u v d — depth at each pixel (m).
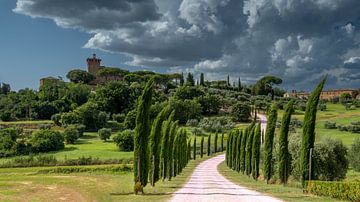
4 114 173.50
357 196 23.75
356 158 61.62
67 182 46.94
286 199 25.83
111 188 39.03
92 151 114.56
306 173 33.06
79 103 195.25
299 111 191.38
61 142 120.38
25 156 108.25
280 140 40.69
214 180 50.62
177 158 62.81
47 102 185.50
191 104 175.12
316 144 43.44
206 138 143.88
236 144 75.56
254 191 32.75
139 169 33.81
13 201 28.48
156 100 184.62
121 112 179.75
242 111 177.75
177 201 25.30
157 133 41.66
